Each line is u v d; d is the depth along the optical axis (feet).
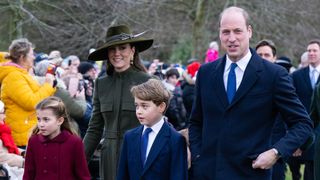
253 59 15.97
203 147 16.14
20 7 61.72
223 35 15.87
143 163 16.92
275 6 84.58
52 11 69.62
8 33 65.26
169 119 38.01
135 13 72.64
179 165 16.74
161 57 96.02
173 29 88.79
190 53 91.81
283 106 15.69
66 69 33.83
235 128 15.66
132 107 19.11
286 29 88.63
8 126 23.18
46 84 24.91
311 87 32.81
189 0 86.58
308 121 15.72
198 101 16.61
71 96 27.09
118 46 19.25
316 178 23.02
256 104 15.65
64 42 71.82
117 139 19.25
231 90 15.89
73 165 18.85
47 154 18.70
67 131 19.10
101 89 19.79
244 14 15.90
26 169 19.06
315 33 91.56
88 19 71.92
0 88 24.75
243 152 15.56
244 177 15.60
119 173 17.37
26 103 24.04
